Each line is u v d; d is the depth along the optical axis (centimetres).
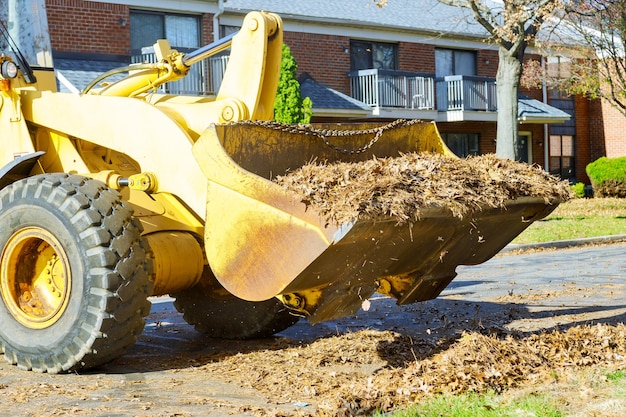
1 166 746
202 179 652
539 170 716
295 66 2406
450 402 539
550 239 1927
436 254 659
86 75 2119
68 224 641
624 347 691
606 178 3431
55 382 633
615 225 2212
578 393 564
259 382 632
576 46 2616
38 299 681
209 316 827
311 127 687
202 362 713
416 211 569
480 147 3334
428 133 770
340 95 2800
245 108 701
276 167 661
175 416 534
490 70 3344
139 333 656
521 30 2277
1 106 743
